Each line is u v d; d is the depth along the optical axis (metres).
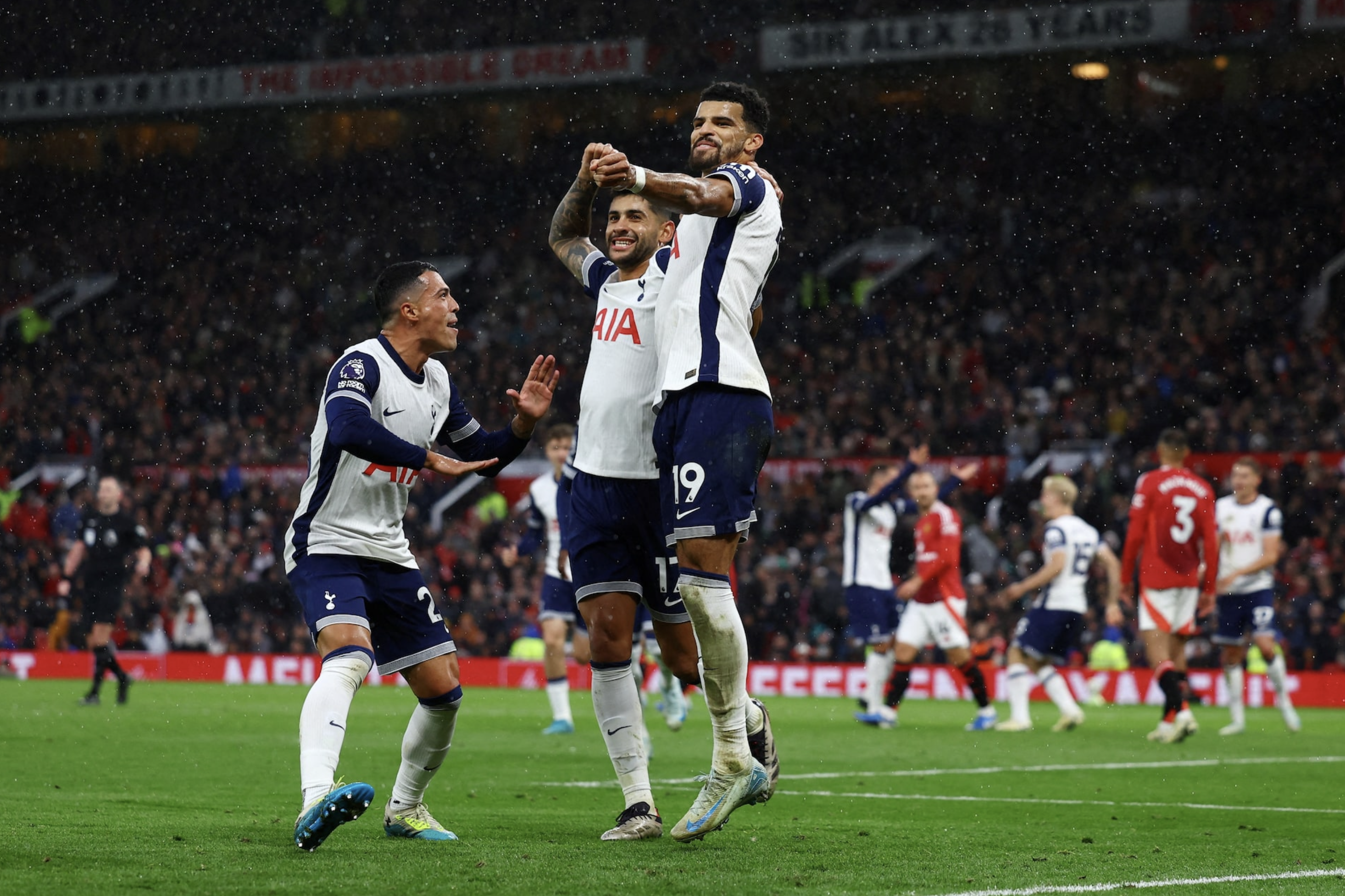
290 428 29.31
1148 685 16.33
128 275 33.81
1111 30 22.98
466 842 4.68
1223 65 25.70
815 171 30.84
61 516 24.12
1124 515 20.62
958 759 8.95
